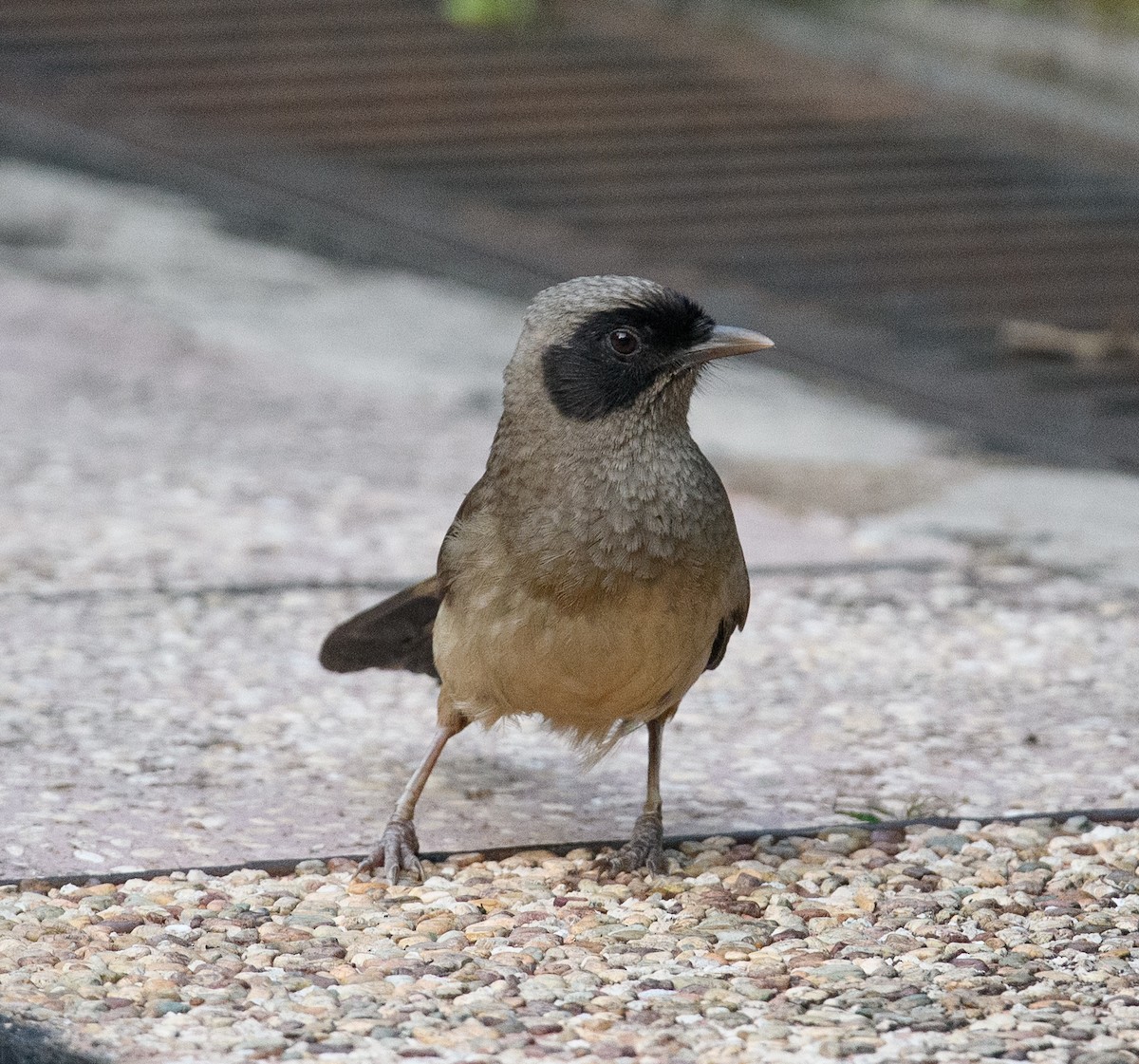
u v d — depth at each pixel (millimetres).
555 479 7598
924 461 15586
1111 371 18297
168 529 12977
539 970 7059
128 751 9281
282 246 21172
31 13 29328
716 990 6867
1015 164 25734
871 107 28172
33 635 10883
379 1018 6566
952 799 8969
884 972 7062
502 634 7668
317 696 10242
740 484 14781
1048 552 13203
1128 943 7312
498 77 27938
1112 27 29281
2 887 7621
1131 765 9430
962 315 19703
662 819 8359
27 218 21469
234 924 7371
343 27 29812
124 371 16797
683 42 30703
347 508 13594
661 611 7590
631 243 21484
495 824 8648
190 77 26875
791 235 22047
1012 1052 6348
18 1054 6148
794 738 9820
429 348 18078
